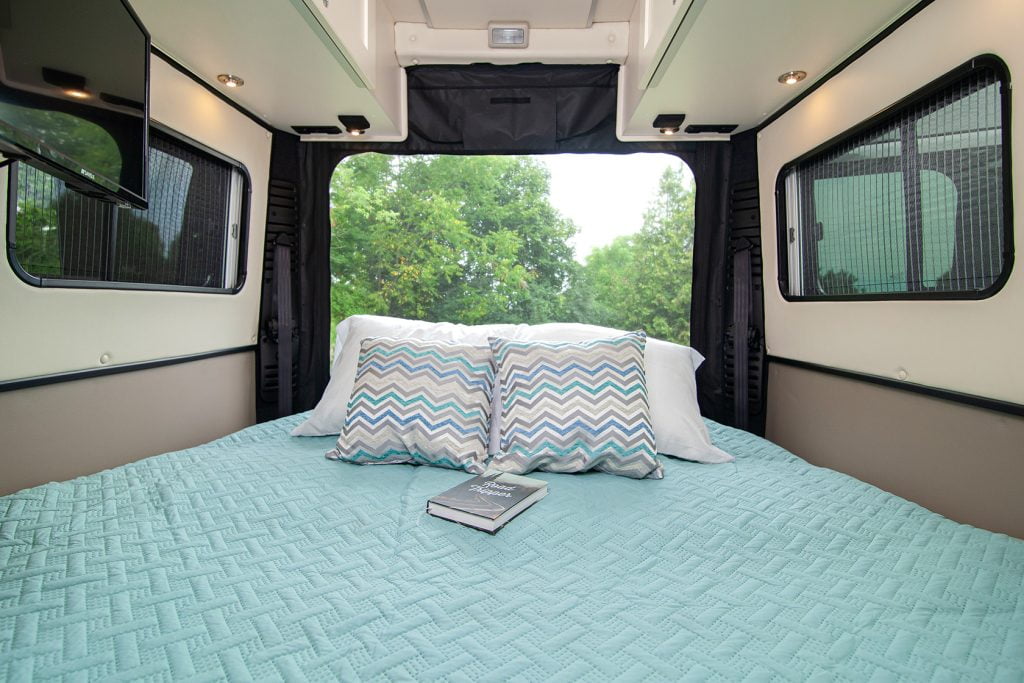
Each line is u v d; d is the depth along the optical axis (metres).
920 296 1.37
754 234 2.31
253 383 2.40
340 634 0.72
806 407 1.99
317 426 1.81
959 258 1.28
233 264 2.22
